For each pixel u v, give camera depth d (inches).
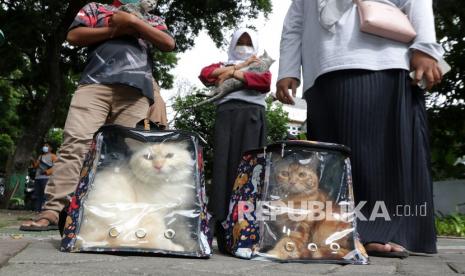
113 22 128.1
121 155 91.3
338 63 108.3
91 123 128.5
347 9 110.4
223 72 141.8
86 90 129.6
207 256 88.0
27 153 495.5
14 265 67.6
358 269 80.0
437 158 360.8
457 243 190.5
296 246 89.0
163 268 69.9
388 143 107.9
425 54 107.1
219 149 136.8
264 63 141.6
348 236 91.3
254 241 91.4
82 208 87.9
